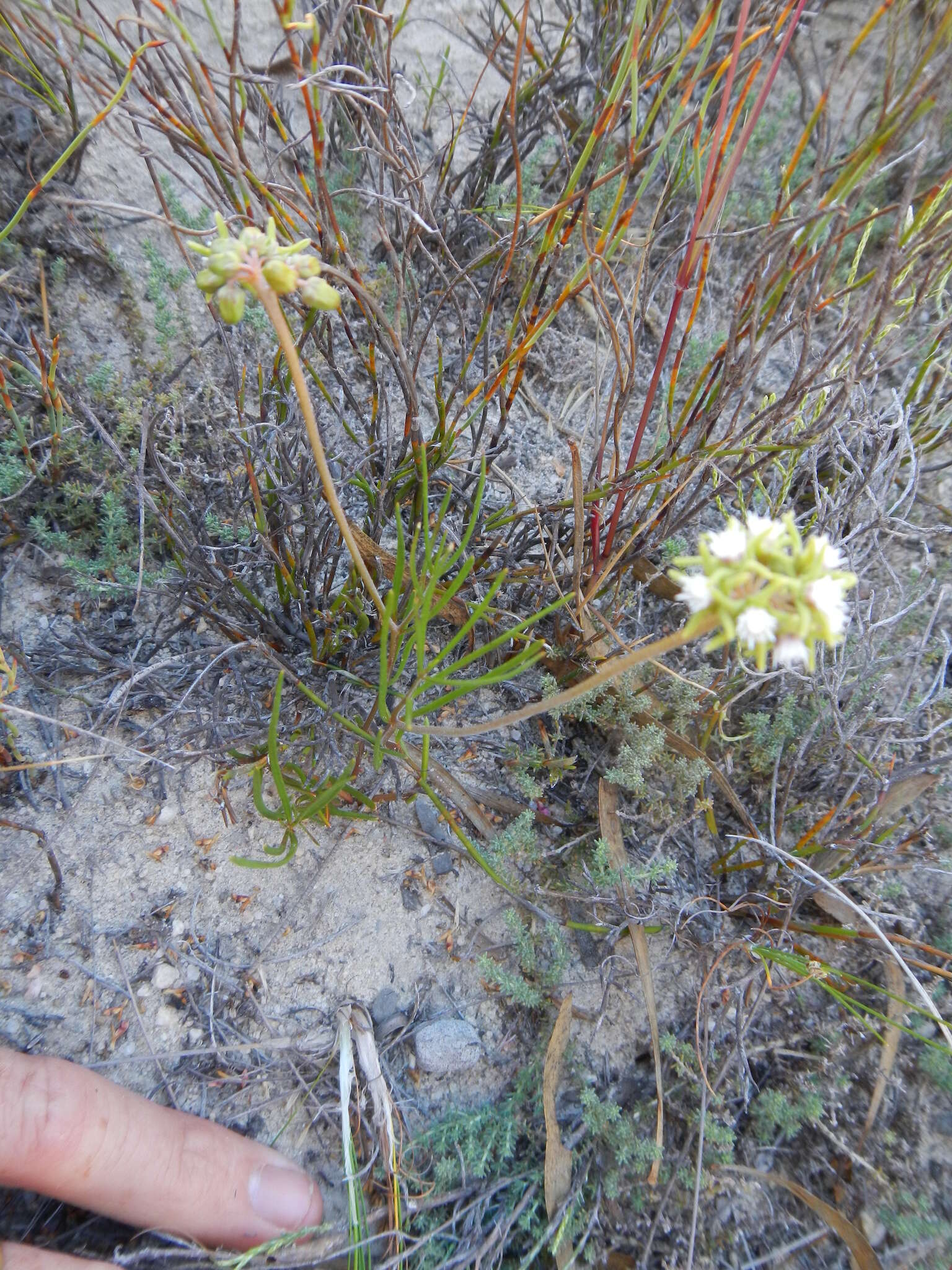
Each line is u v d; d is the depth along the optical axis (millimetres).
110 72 185
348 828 177
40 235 195
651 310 218
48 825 170
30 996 162
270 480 165
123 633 182
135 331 196
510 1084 169
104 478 180
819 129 168
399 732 156
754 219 221
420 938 174
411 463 174
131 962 166
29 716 172
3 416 182
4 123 193
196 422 190
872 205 221
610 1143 158
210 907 171
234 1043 165
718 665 190
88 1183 141
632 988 174
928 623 183
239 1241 149
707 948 175
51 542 182
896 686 197
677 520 172
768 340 151
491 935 176
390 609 136
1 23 176
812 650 85
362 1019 167
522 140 215
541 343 214
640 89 172
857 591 195
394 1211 152
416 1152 162
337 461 187
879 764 180
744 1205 161
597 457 171
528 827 169
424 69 212
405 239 172
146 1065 162
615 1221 158
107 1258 150
